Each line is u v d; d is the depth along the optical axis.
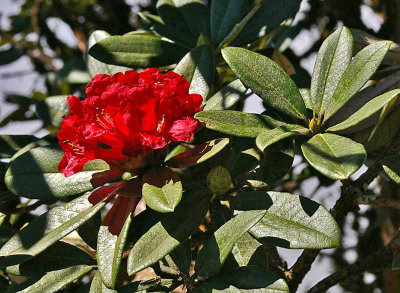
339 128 0.74
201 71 0.85
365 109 0.74
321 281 0.88
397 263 0.73
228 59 0.79
